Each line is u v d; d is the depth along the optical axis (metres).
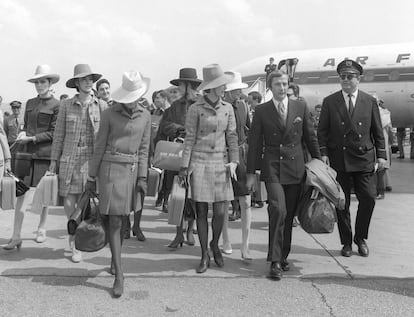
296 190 4.06
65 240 5.07
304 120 4.08
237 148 4.11
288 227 4.11
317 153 4.19
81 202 3.67
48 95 4.84
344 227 4.63
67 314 3.06
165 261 4.36
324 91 18.92
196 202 4.07
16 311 3.10
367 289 3.62
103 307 3.19
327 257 4.57
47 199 4.27
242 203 4.40
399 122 18.11
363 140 4.47
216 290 3.56
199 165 3.97
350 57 18.47
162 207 7.34
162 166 4.38
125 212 3.53
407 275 3.99
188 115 4.02
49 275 3.85
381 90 17.45
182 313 3.11
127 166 3.57
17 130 9.92
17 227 4.62
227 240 4.66
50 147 4.75
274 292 3.53
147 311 3.13
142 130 3.63
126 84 3.52
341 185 4.61
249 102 7.20
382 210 7.27
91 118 4.27
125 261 4.33
